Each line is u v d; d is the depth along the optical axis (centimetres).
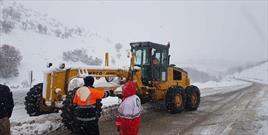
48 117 876
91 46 5972
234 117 1077
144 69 1137
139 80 1059
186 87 1237
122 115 615
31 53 3856
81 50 4734
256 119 1028
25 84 2655
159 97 1151
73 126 701
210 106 1381
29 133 728
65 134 740
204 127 906
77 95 656
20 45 4081
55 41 5166
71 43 5516
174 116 1078
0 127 555
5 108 558
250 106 1380
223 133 830
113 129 824
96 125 657
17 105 1264
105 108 1080
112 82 952
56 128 785
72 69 834
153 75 1135
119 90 882
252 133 827
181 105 1152
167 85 1196
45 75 799
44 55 3969
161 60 1178
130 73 1016
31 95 870
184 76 1312
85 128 647
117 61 5394
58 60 3941
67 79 820
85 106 643
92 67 894
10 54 2981
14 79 2889
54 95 794
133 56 1035
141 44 1145
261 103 1498
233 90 2456
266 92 2261
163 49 1190
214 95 1938
